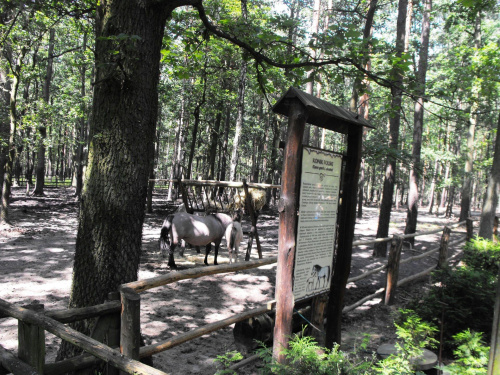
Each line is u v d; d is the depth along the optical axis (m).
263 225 17.41
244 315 3.70
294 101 3.03
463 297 5.03
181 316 5.67
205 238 8.60
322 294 3.89
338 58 4.71
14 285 6.68
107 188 3.20
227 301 6.49
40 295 6.23
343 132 3.68
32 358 2.27
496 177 9.69
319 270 3.52
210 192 10.67
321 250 3.52
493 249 7.75
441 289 5.17
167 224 8.38
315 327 3.88
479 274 5.40
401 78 5.12
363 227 20.02
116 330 2.59
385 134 9.32
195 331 3.20
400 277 8.91
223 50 13.92
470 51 11.44
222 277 8.05
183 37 5.57
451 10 11.26
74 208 18.45
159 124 29.17
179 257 9.62
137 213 3.34
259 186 8.87
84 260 3.23
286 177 3.10
